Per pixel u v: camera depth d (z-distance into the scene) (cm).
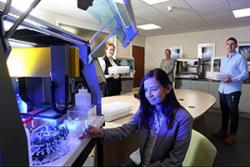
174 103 104
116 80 272
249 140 285
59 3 318
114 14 114
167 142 101
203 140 90
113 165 158
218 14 389
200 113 171
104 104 178
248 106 426
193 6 338
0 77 44
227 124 290
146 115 113
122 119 152
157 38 674
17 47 96
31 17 66
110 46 272
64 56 93
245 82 425
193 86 505
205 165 85
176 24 483
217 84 464
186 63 533
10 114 45
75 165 68
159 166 98
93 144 93
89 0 75
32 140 64
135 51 652
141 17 412
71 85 106
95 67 121
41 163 59
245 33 503
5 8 52
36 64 95
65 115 93
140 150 115
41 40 101
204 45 573
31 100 94
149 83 99
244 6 336
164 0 310
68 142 76
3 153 42
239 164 219
